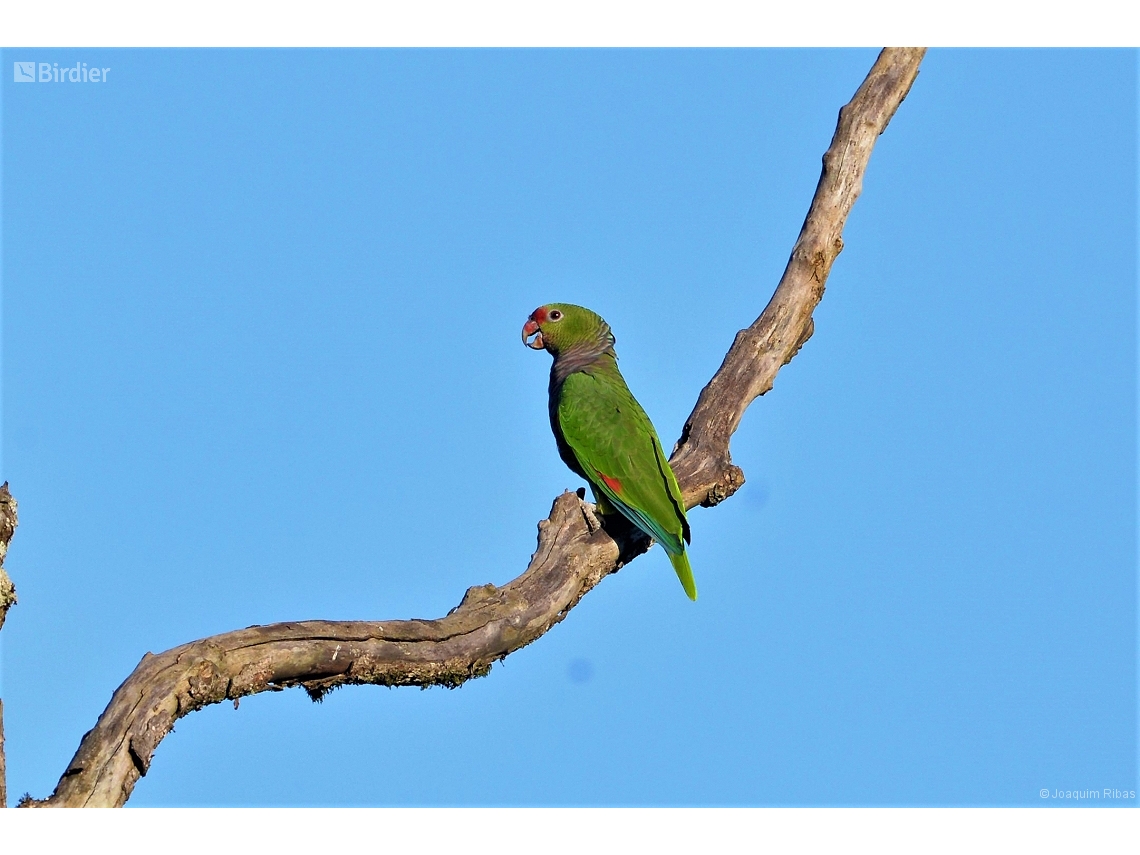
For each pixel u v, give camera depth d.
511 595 11.17
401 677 10.24
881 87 14.80
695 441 13.75
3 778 9.09
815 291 14.55
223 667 9.22
